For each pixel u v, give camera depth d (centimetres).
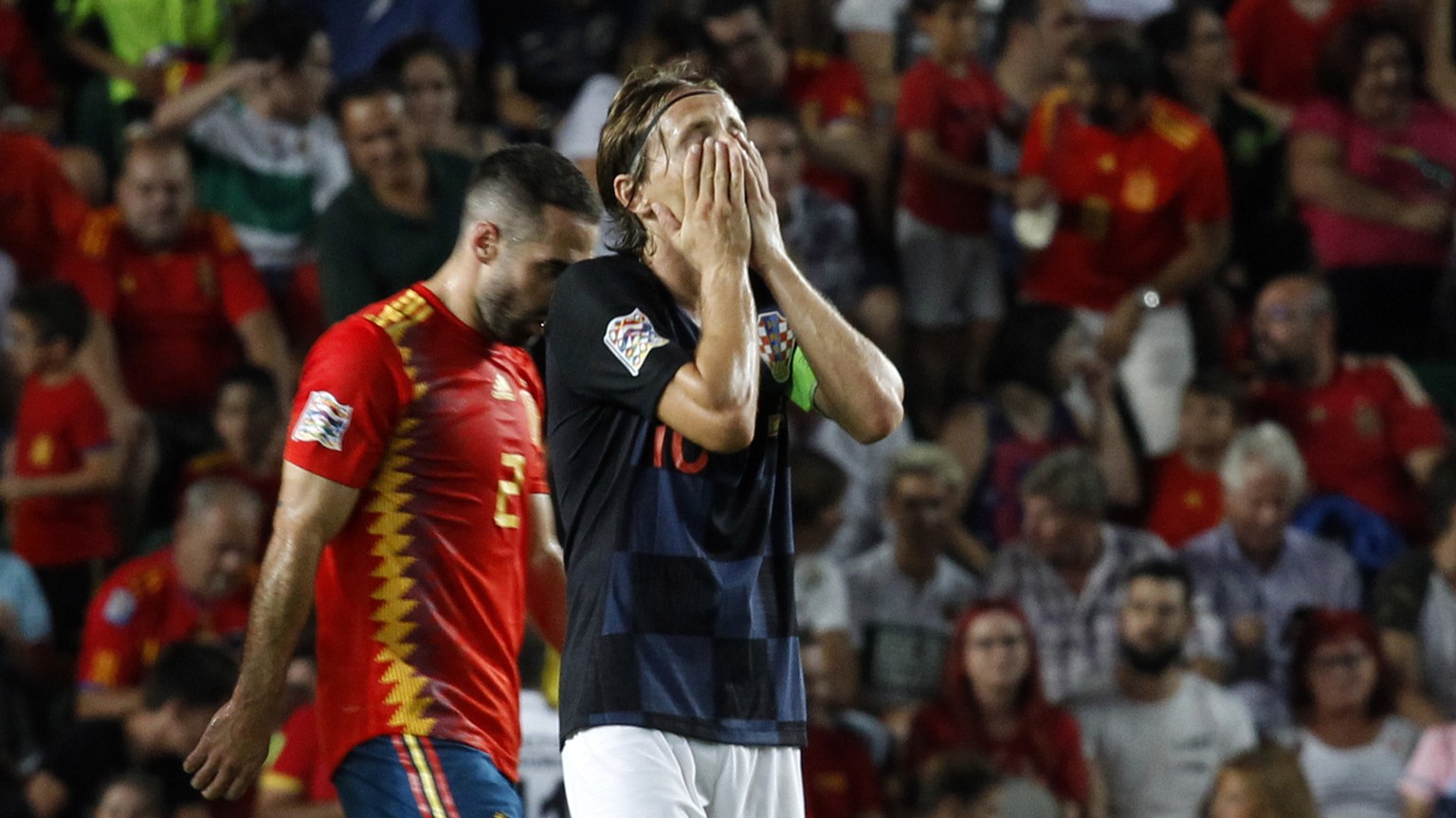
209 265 2669
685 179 1051
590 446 1074
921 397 2811
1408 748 2358
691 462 1060
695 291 1094
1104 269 2883
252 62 2788
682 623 1048
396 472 1280
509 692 1316
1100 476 2391
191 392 2650
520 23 3077
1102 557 2391
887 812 2197
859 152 2927
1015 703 2212
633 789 1021
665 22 2833
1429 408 2817
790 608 1095
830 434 2562
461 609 1290
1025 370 2655
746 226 1041
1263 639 2467
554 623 1380
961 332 2956
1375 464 2781
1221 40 3097
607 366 1052
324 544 1252
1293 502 2509
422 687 1270
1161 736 2267
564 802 1856
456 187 2403
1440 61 3322
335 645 1288
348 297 2341
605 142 1112
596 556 1060
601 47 3073
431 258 2358
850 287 2861
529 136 2952
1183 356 2833
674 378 1025
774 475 1098
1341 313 3136
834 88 3058
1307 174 3164
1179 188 2870
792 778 1085
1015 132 3084
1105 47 2869
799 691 1089
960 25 2970
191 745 2077
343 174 2859
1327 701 2353
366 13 3088
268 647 1237
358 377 1262
